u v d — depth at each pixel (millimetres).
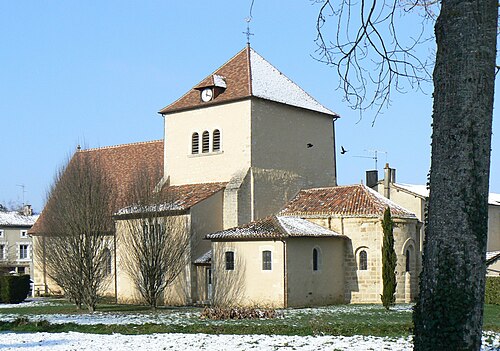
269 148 42844
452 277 9477
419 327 9789
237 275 37188
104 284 44594
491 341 19766
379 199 40219
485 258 9625
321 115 46938
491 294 38344
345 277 39094
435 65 10016
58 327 26766
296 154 44688
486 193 9672
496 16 9773
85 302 36531
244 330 24094
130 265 39625
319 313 31500
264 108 42750
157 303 41375
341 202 40281
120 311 36656
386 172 53312
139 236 38375
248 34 46906
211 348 19297
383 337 21438
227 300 37375
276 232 36156
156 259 37250
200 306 38906
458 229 9523
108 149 53875
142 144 52250
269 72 45688
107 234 40562
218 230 41250
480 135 9602
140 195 39312
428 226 9898
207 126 43875
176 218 39781
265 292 36219
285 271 35719
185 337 22516
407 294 38438
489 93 9680
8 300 45219
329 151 47375
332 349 18484
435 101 9930
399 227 38500
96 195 38625
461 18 9664
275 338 21594
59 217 38469
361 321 26672
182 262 39438
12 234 79500
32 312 36875
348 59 11414
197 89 44500
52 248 38938
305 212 40469
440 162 9750
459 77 9641
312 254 37438
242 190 41062
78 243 37125
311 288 37062
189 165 44562
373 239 38281
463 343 9359
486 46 9641
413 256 39438
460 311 9391
